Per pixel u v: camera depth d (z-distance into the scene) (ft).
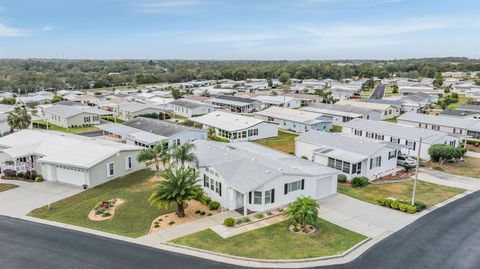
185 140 189.98
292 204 89.45
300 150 165.99
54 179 131.85
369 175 137.08
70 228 90.58
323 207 105.29
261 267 72.13
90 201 110.01
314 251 78.07
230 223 90.53
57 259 74.95
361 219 96.58
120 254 76.79
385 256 76.43
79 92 448.24
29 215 99.40
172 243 81.61
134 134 190.80
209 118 242.37
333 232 87.92
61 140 151.43
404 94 410.72
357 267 72.13
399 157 155.22
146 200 108.99
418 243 82.43
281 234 86.48
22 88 475.31
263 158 122.93
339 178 131.44
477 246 81.05
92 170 124.88
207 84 569.64
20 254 77.15
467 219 96.63
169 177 99.30
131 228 90.38
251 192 100.32
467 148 182.91
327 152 143.13
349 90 435.53
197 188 97.71
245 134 209.15
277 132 226.99
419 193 118.62
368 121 205.67
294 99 350.02
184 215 97.71
